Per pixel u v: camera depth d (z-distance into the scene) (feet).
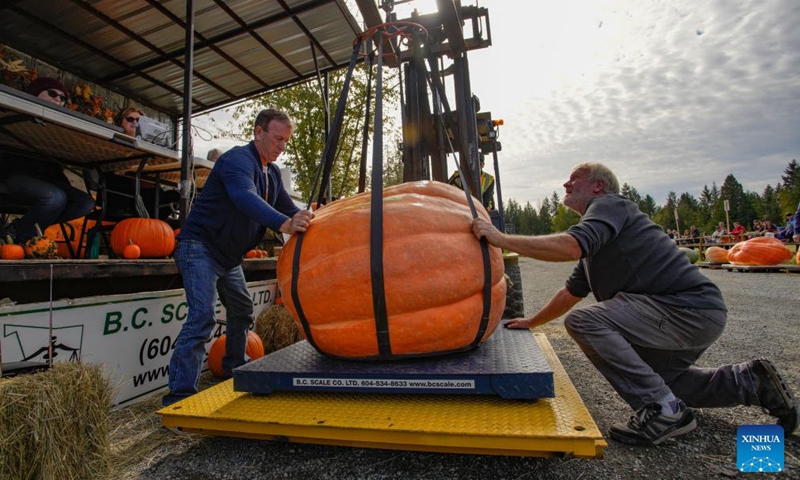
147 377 8.96
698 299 6.23
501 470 5.44
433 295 5.41
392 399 5.86
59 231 14.20
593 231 6.22
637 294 6.56
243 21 16.67
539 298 24.79
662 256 6.48
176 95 21.39
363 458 5.83
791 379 8.80
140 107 21.34
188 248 7.80
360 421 5.17
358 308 5.48
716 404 6.67
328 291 5.54
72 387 5.28
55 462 4.97
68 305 7.45
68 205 11.37
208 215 7.82
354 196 6.82
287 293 6.04
